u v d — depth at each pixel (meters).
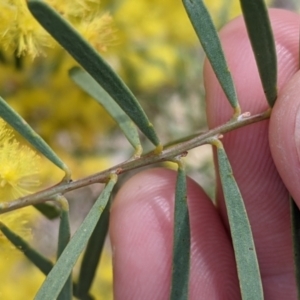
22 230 0.18
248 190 0.23
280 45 0.22
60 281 0.16
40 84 0.23
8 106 0.17
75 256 0.16
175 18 0.24
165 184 0.23
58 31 0.16
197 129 0.30
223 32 0.23
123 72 0.25
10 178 0.17
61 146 0.25
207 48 0.17
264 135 0.22
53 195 0.17
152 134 0.17
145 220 0.23
